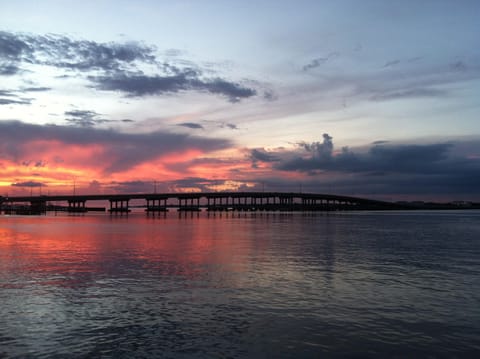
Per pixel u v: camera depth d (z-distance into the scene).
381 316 18.83
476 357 14.39
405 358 14.32
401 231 80.38
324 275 28.66
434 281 26.75
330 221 140.38
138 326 17.34
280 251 43.34
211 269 31.02
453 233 74.38
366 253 41.84
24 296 22.22
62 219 163.50
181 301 21.22
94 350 14.94
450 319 18.44
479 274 29.53
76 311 19.44
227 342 15.64
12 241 55.00
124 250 44.06
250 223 125.31
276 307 20.14
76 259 36.56
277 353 14.68
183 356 14.45
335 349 15.02
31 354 14.59
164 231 80.00
